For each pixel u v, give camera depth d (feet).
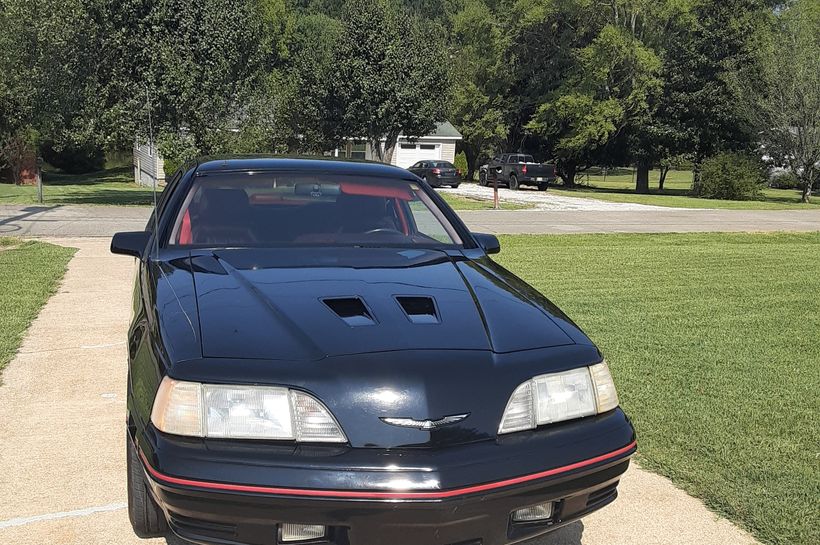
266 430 7.72
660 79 135.95
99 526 10.83
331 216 12.81
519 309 9.96
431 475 7.49
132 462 9.57
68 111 69.51
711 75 132.16
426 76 107.65
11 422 14.75
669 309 27.76
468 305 9.73
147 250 12.20
